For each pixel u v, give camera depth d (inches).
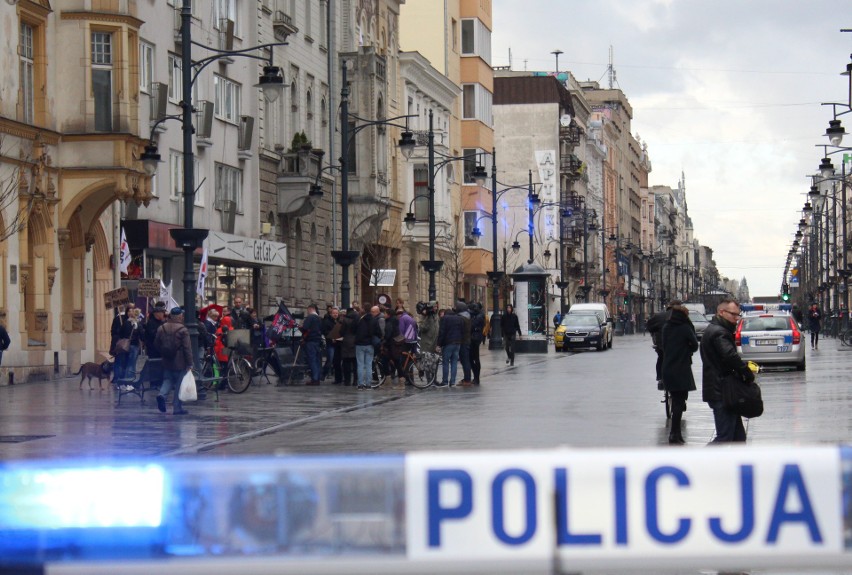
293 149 2554.1
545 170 5762.8
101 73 1788.9
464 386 1665.8
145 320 1565.0
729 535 162.7
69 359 1840.6
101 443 911.0
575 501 162.1
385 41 3272.6
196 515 158.2
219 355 1510.8
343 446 898.7
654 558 162.2
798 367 1903.3
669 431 987.9
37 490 157.1
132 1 1820.9
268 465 159.2
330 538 159.0
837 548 161.8
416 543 159.9
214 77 2230.6
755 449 163.8
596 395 1441.9
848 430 958.4
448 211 3929.6
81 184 1760.6
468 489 161.3
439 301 3902.6
